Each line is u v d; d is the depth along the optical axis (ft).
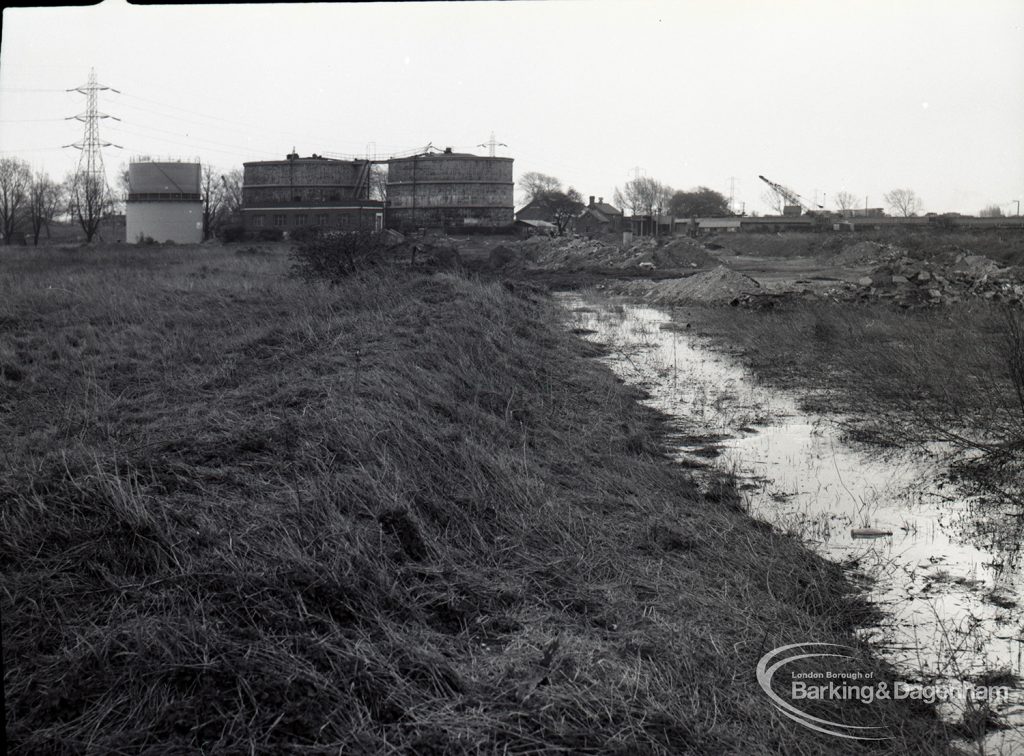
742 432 42.70
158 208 314.55
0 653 15.26
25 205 287.89
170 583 18.94
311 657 17.04
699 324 88.89
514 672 17.72
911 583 24.66
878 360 55.62
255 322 61.11
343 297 70.85
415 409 35.06
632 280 154.71
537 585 22.12
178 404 36.37
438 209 349.20
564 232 364.99
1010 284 103.76
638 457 36.96
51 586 18.58
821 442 40.55
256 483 25.05
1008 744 17.11
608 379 54.24
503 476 28.68
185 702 15.30
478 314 65.98
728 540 26.61
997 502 31.50
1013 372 42.91
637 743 15.76
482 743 15.38
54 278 94.58
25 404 35.83
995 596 23.67
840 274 177.27
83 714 15.20
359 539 21.57
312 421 30.71
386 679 16.79
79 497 21.99
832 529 29.01
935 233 276.21
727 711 17.69
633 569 23.84
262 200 351.67
